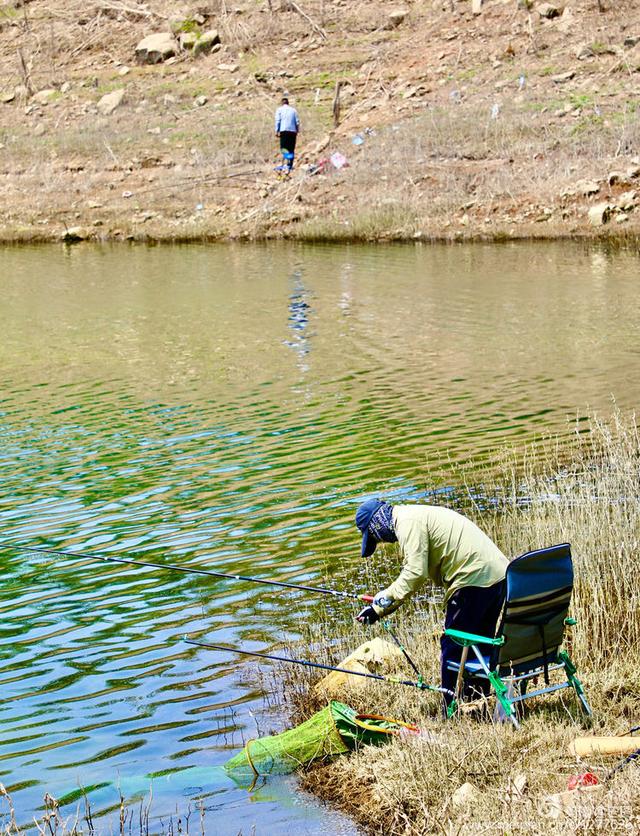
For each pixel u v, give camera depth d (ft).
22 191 113.70
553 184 91.40
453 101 110.63
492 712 19.31
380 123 110.63
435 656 21.90
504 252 82.33
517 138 99.91
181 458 37.68
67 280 78.84
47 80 139.64
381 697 20.75
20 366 52.75
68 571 28.76
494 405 42.63
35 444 39.99
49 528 31.71
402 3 133.39
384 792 17.57
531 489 31.78
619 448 33.01
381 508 19.63
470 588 19.20
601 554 25.25
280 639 24.14
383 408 42.93
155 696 21.94
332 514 31.71
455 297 65.62
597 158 93.71
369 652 22.20
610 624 22.12
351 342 55.11
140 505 33.30
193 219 101.91
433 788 17.28
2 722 21.18
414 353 52.16
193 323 61.52
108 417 43.27
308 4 137.28
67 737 20.54
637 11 115.24
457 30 123.13
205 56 136.15
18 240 103.35
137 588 27.45
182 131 120.06
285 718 20.79
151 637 24.70
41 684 22.68
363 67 123.13
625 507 27.17
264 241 95.55
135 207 106.42
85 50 144.66
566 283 68.44
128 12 148.46
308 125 113.60
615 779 16.11
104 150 118.93
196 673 22.82
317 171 104.01
